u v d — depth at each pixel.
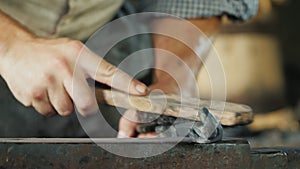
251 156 1.40
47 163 1.35
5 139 1.38
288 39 5.86
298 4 5.86
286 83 5.82
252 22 5.64
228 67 5.57
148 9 2.30
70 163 1.35
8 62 1.68
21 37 1.71
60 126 2.21
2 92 2.19
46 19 2.07
